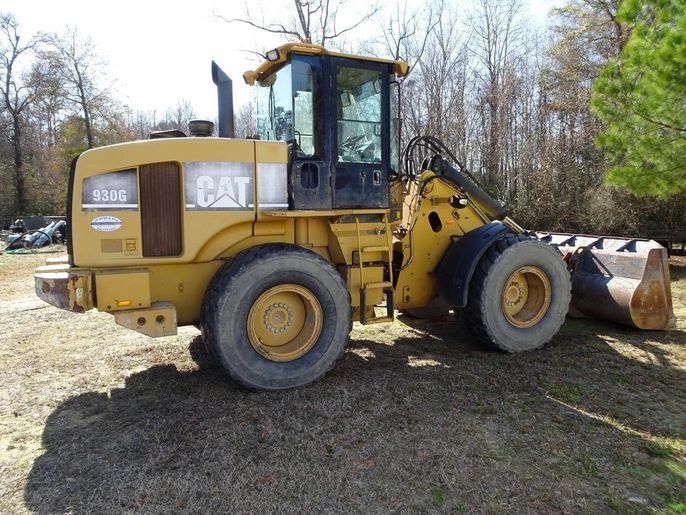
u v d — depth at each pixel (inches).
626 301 206.1
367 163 170.6
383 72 173.0
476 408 138.9
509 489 102.3
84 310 141.3
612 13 561.0
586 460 113.0
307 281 154.5
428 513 95.3
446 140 709.3
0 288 361.7
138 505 98.7
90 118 1160.2
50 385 163.5
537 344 190.1
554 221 612.1
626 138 261.0
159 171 148.3
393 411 137.0
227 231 157.2
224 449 118.3
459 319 236.4
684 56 218.1
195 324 163.3
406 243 191.2
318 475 107.6
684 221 499.5
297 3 600.7
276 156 157.2
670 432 126.1
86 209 141.9
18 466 114.4
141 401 148.4
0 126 1164.5
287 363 153.4
